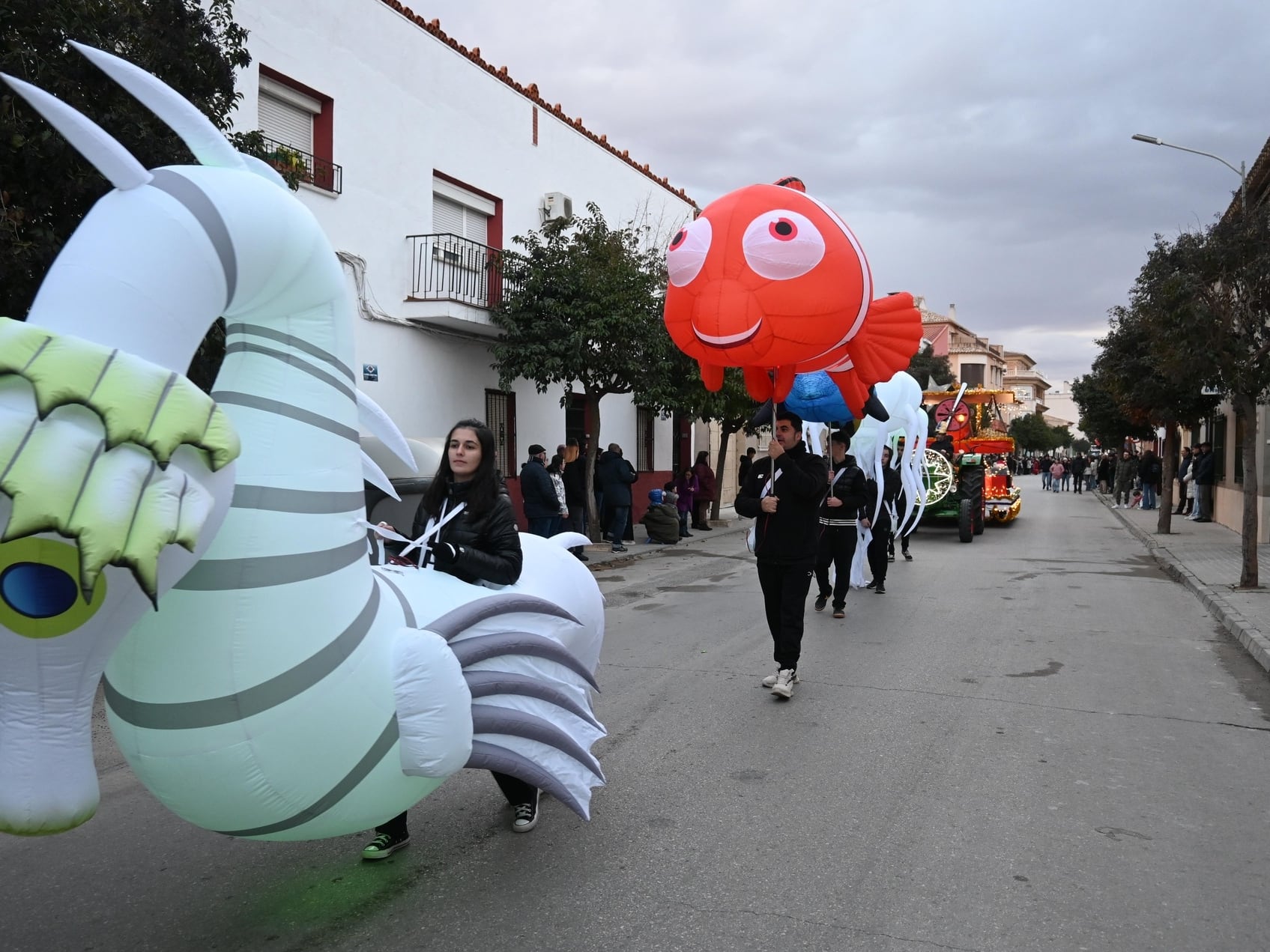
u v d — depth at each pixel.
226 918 3.04
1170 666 6.58
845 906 3.10
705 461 17.08
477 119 13.07
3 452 1.51
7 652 1.71
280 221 2.11
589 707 3.37
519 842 3.61
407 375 11.87
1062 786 4.21
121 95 5.30
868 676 6.27
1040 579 11.01
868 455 9.93
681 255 4.78
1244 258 8.88
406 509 4.64
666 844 3.59
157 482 1.65
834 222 4.77
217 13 6.42
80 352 1.60
